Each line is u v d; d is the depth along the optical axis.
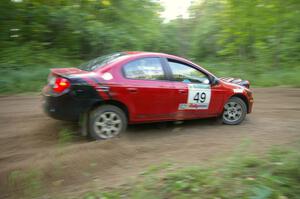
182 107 6.59
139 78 6.14
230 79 7.81
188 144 5.94
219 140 6.18
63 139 5.86
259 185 3.91
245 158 4.72
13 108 8.42
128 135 6.43
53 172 4.58
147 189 4.02
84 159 4.96
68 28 15.63
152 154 5.43
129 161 5.12
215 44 23.00
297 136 6.41
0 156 5.20
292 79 13.95
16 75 11.62
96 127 5.84
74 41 15.77
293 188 3.89
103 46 16.25
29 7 15.20
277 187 3.88
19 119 7.32
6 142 5.85
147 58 6.30
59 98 5.63
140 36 18.27
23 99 9.66
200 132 6.72
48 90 5.89
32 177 4.35
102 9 17.53
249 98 7.47
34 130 6.51
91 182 4.39
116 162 5.05
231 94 7.14
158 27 21.28
